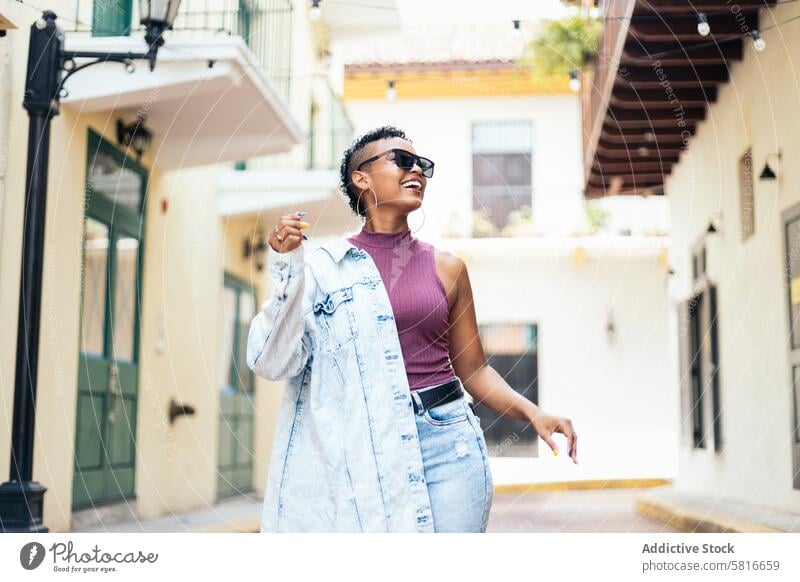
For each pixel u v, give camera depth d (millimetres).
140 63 4348
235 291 7797
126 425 5328
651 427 9172
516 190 9344
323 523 1443
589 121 6473
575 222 9383
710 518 4453
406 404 1441
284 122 5426
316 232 7676
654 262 9242
